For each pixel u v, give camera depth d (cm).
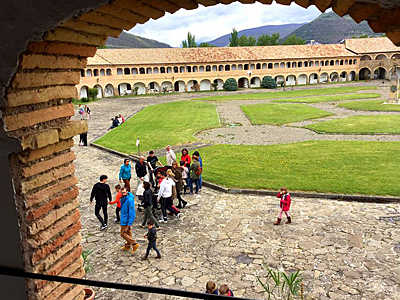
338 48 8062
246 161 1812
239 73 7519
